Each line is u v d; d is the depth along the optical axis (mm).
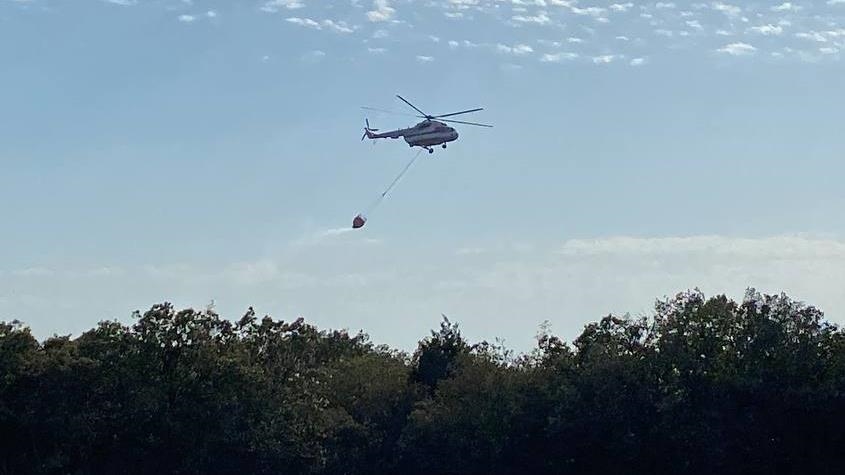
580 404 82562
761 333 82062
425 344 104562
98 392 81250
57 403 79625
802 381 80688
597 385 82625
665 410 79875
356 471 91312
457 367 97125
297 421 87000
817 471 81250
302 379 94312
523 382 87688
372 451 91625
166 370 83188
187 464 82750
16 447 80312
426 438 89000
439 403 91750
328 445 89875
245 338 92750
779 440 81438
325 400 92750
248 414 84312
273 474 86062
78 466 81688
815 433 80750
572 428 82000
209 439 82312
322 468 87250
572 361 87875
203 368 83625
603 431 82000
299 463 86688
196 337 83875
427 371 101812
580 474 85625
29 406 79000
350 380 98000
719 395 81375
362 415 95562
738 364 82375
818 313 83500
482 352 99938
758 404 81000
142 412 80188
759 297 84562
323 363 112688
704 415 80188
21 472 79750
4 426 79062
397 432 93438
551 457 84812
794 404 79188
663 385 82312
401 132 85562
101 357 81750
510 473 86312
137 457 81875
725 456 79750
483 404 87250
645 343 86562
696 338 83812
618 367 82812
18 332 81688
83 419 78812
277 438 84750
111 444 81812
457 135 85625
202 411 82062
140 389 80938
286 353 93938
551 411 84750
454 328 105438
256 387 85125
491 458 85875
